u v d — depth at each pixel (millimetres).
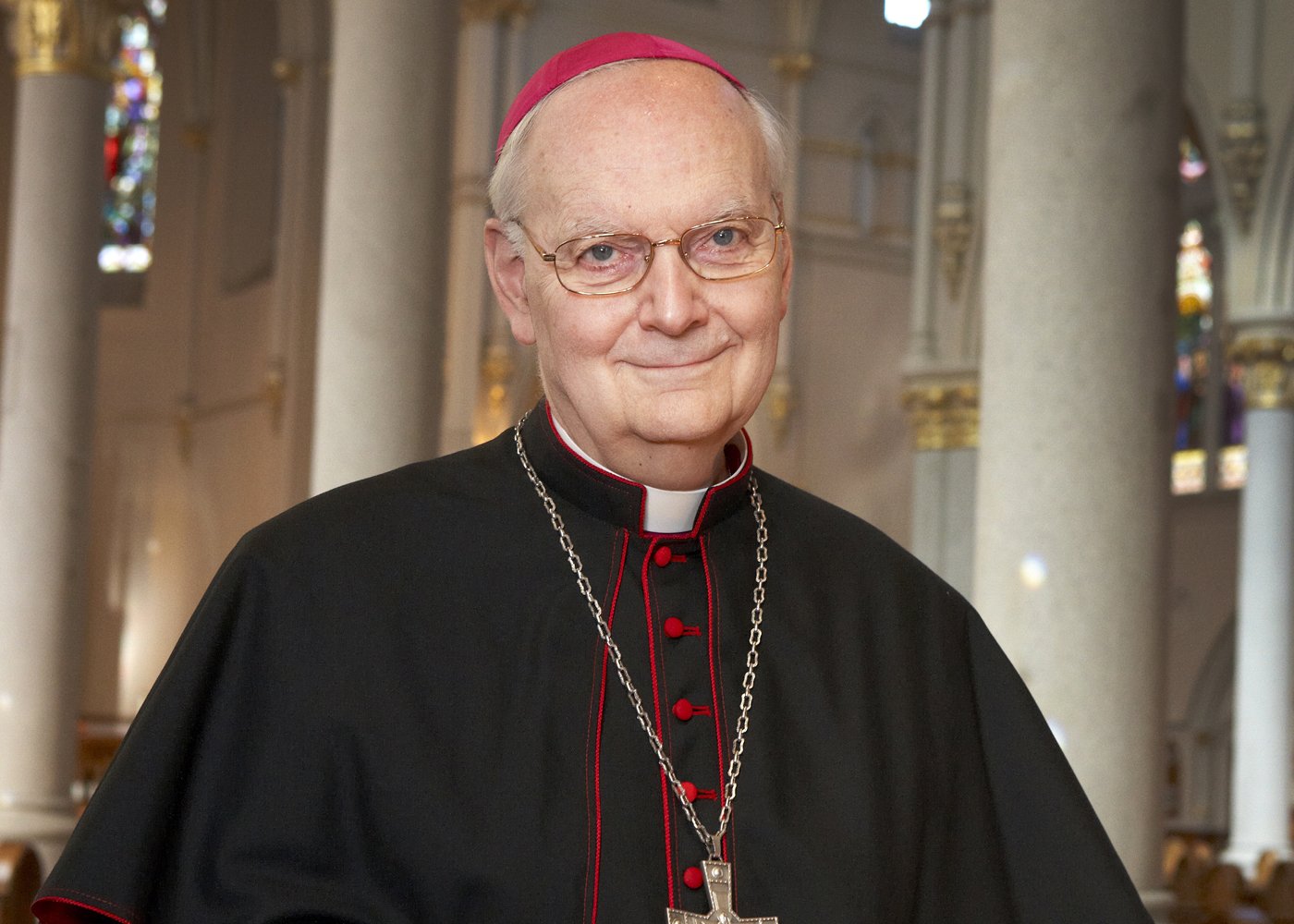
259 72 24375
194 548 24328
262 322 23172
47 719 10055
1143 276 4816
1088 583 4727
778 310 1602
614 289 1534
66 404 10359
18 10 10602
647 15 21969
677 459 1614
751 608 1681
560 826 1435
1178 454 25172
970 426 16766
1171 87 4902
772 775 1545
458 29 7738
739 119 1557
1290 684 16172
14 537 10188
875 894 1513
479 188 19953
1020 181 4867
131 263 25719
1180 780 24562
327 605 1512
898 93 24000
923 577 1862
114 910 1381
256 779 1451
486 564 1597
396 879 1421
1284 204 16531
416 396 7398
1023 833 1726
